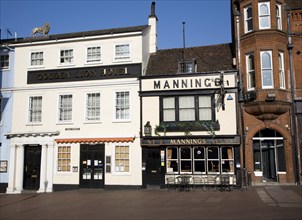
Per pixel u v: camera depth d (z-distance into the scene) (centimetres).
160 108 1922
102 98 2023
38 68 2141
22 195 1841
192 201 1381
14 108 2142
